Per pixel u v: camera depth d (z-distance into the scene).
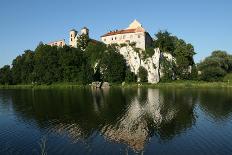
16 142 50.25
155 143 48.75
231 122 64.44
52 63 198.00
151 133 55.53
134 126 61.66
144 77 196.25
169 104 92.50
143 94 123.81
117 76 188.50
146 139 51.22
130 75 192.62
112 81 188.50
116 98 109.88
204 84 175.50
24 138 52.81
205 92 131.00
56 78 195.38
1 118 72.94
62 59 196.00
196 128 59.25
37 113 78.94
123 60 197.88
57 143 49.12
